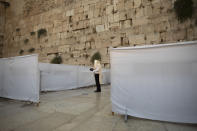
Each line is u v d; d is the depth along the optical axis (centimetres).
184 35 867
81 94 501
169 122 211
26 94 353
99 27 1178
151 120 222
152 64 219
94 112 272
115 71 252
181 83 200
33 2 1566
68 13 1339
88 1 1250
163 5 952
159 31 951
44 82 554
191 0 852
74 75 683
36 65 334
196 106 191
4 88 417
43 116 253
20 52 1587
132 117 240
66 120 231
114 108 250
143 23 1011
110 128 195
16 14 1675
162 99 211
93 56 1170
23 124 216
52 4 1443
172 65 205
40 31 1474
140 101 225
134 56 233
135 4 1052
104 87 744
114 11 1128
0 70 432
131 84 234
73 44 1282
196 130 182
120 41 1081
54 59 1349
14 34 1658
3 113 273
